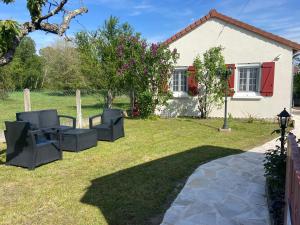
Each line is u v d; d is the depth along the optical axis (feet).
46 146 21.66
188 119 45.85
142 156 23.93
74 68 91.56
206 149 26.16
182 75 49.11
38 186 17.34
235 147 26.94
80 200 15.34
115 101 51.78
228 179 18.30
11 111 49.06
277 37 41.47
